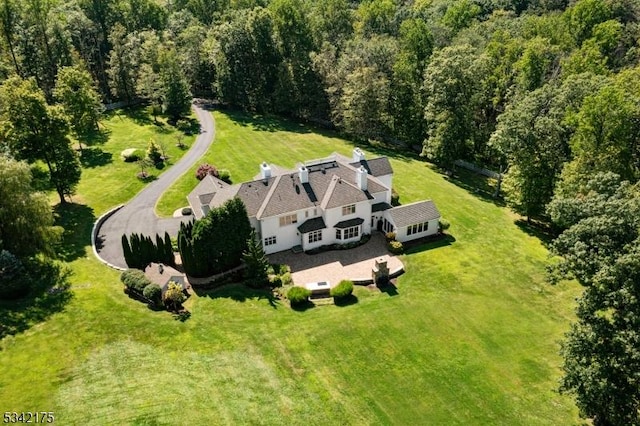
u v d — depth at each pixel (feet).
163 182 242.58
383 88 292.61
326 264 180.34
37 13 305.73
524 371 132.67
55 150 207.72
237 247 171.83
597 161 189.98
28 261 168.25
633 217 106.63
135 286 153.99
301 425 111.86
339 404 119.24
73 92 266.98
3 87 205.05
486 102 281.33
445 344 141.79
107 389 116.78
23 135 198.29
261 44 341.82
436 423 115.96
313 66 327.06
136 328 139.03
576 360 110.42
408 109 298.76
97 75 354.74
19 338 131.54
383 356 136.36
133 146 280.10
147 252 169.17
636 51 310.45
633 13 372.58
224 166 261.44
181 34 378.32
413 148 311.47
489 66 273.13
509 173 221.66
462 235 202.80
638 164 198.29
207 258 167.02
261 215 179.11
